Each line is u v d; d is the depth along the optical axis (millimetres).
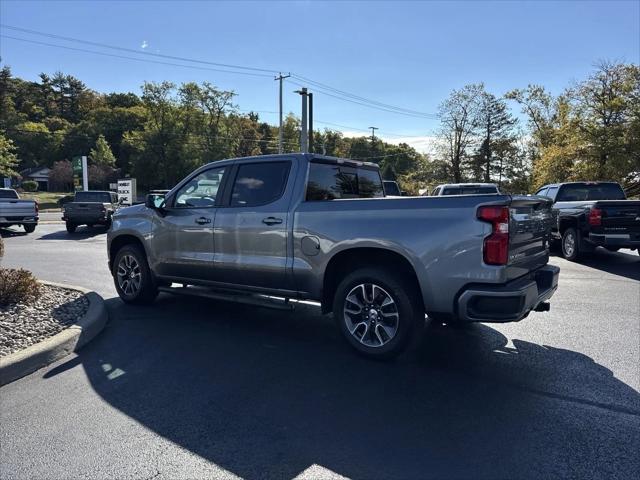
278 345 5203
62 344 4812
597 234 10836
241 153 73938
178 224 6086
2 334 4965
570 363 4676
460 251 4180
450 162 50938
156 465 2918
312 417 3535
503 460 2979
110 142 89750
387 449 3105
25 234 19047
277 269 5203
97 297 6652
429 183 52406
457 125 50188
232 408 3680
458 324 6031
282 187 5285
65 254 12734
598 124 27938
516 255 4332
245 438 3238
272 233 5227
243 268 5484
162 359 4754
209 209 5801
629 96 27438
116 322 6082
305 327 5906
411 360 4754
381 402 3791
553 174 29734
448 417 3539
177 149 63906
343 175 5793
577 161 28438
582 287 8430
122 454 3033
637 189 27422
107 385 4109
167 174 64688
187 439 3221
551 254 13078
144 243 6543
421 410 3652
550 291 4852
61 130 93875
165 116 64125
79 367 4531
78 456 3008
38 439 3209
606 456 3021
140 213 6637
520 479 2787
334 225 4801
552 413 3604
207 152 65000
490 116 49344
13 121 81438
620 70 27875
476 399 3850
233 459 2988
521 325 6027
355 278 4746
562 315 6504
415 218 4387
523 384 4156
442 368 4539
